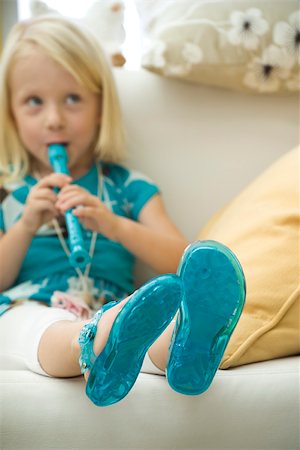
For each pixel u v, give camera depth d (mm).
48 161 990
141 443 556
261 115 1061
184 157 1053
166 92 1057
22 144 1024
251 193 827
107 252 942
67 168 954
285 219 714
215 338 527
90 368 512
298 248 681
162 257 896
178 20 1008
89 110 985
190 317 522
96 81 992
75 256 771
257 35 992
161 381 577
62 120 953
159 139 1056
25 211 879
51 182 884
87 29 1031
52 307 773
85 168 1040
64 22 1015
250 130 1060
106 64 1010
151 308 476
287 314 643
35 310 721
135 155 1059
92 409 553
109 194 1010
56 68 951
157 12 1058
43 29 980
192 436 562
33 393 559
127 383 505
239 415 568
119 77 1063
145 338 491
